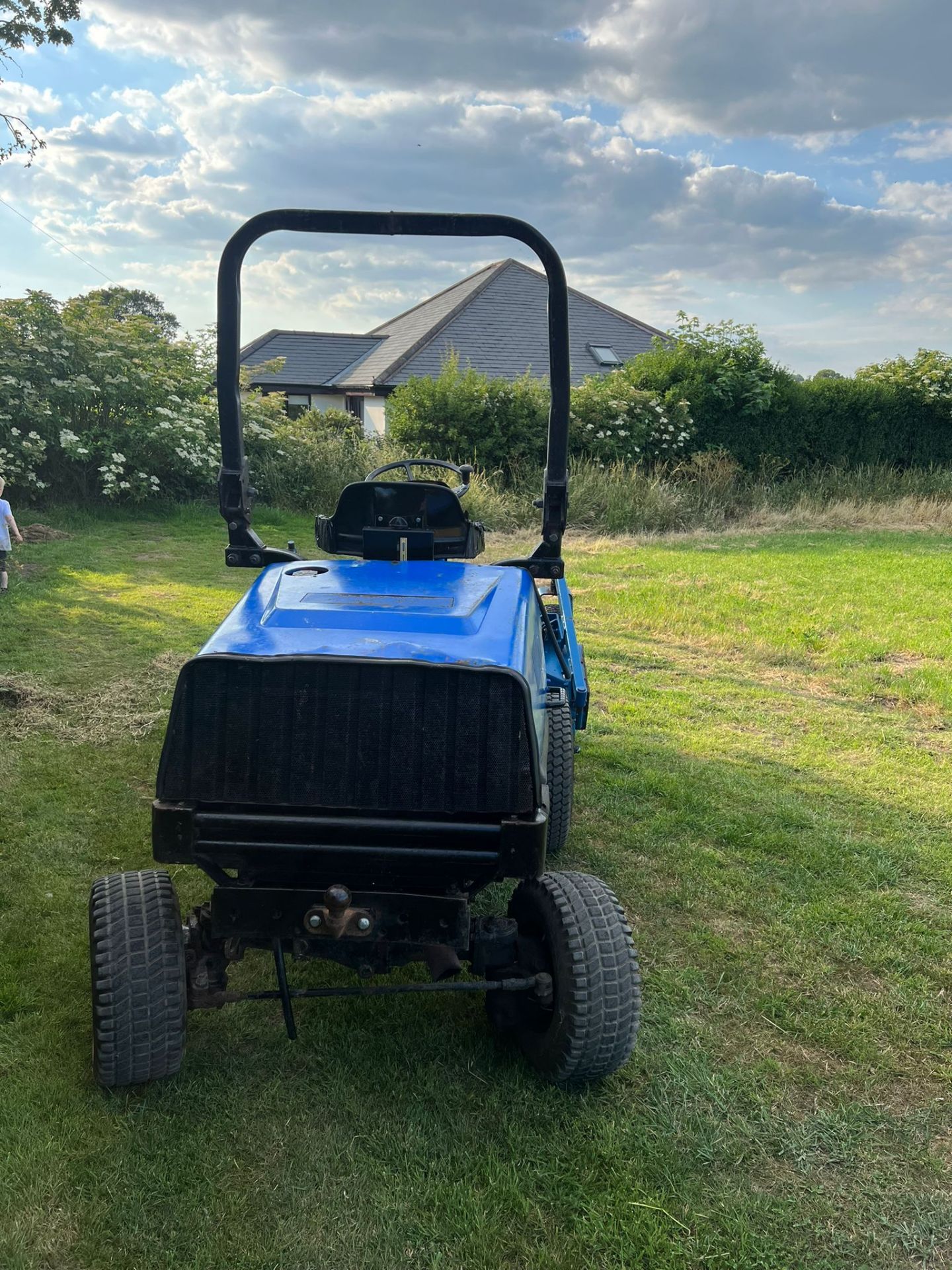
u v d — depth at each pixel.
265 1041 3.18
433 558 4.14
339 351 32.91
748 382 18.80
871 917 4.19
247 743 2.63
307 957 2.77
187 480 16.09
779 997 3.58
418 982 3.57
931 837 5.04
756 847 4.82
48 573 10.48
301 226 3.35
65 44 12.09
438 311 28.91
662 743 6.24
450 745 2.62
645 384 19.16
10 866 4.23
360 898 2.71
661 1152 2.77
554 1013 2.89
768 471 19.38
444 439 16.94
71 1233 2.42
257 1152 2.70
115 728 5.90
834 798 5.50
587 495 15.94
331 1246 2.41
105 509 14.86
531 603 3.37
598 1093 3.01
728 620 9.41
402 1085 3.00
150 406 15.32
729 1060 3.22
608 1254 2.44
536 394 17.20
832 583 11.27
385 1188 2.59
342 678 2.61
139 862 4.33
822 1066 3.23
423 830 2.64
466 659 2.68
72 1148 2.68
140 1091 2.90
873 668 8.04
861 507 17.66
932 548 14.14
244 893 2.67
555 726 4.45
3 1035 3.13
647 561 12.66
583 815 5.11
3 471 13.85
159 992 2.73
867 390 19.66
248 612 3.02
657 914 4.16
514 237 3.41
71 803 4.88
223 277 3.36
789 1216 2.59
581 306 28.70
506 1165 2.68
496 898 4.19
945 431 20.41
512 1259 2.42
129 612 8.89
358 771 2.63
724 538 15.17
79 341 14.88
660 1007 3.49
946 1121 3.00
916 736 6.62
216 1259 2.36
